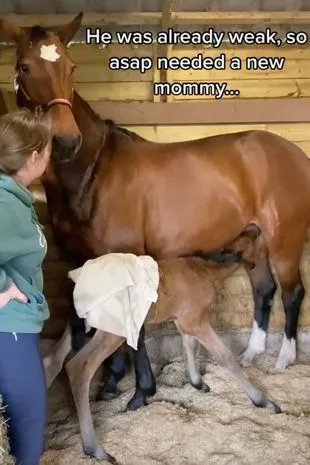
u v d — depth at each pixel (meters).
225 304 3.76
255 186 3.20
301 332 3.75
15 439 1.86
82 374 2.48
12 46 3.62
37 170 1.82
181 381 3.29
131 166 2.99
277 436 2.62
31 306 1.79
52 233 3.36
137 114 3.57
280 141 3.30
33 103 2.79
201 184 3.07
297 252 3.37
